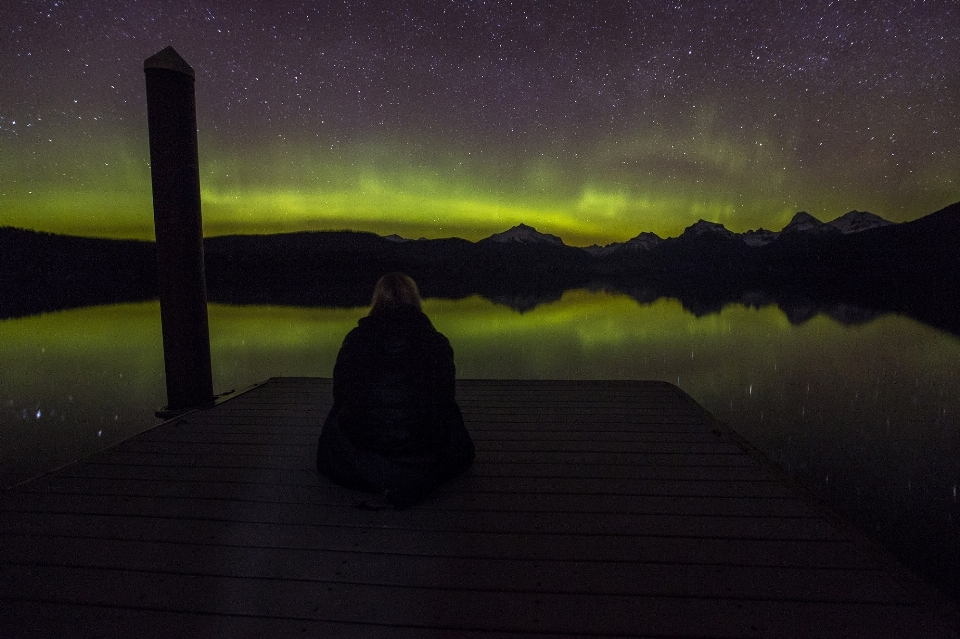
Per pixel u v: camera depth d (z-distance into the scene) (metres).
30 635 1.57
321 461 2.60
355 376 2.41
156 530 2.19
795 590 1.79
